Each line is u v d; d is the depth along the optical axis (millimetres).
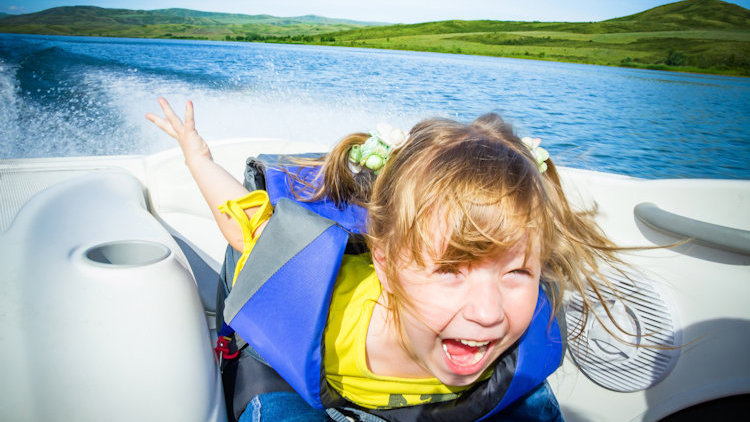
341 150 884
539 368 849
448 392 856
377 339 781
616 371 1113
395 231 686
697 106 11375
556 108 9773
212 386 793
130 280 758
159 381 695
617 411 1142
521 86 11984
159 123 1033
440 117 889
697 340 1008
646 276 1063
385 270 714
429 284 652
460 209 621
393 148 841
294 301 733
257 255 786
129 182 1363
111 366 670
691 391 1020
